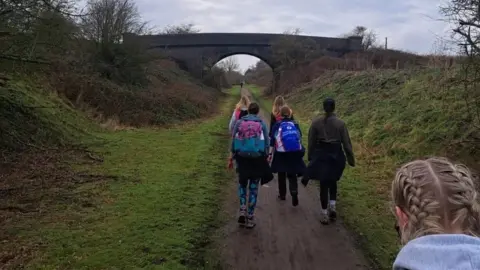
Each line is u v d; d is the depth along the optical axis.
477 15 8.61
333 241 6.18
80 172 9.88
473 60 9.04
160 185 8.81
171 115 24.88
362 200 8.11
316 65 45.91
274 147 7.85
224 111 34.62
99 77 24.56
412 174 1.50
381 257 5.62
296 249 5.91
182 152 12.83
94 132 16.39
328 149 6.78
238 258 5.59
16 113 12.73
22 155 10.86
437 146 10.17
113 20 27.80
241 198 6.72
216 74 62.50
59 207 7.29
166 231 6.22
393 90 18.55
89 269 5.03
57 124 14.27
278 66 55.34
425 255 1.31
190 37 56.75
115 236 6.01
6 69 11.12
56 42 11.85
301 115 26.81
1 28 10.14
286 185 9.08
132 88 27.17
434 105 12.41
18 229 6.23
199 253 5.62
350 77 29.48
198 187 8.74
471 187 1.43
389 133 12.90
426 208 1.40
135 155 12.26
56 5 11.26
